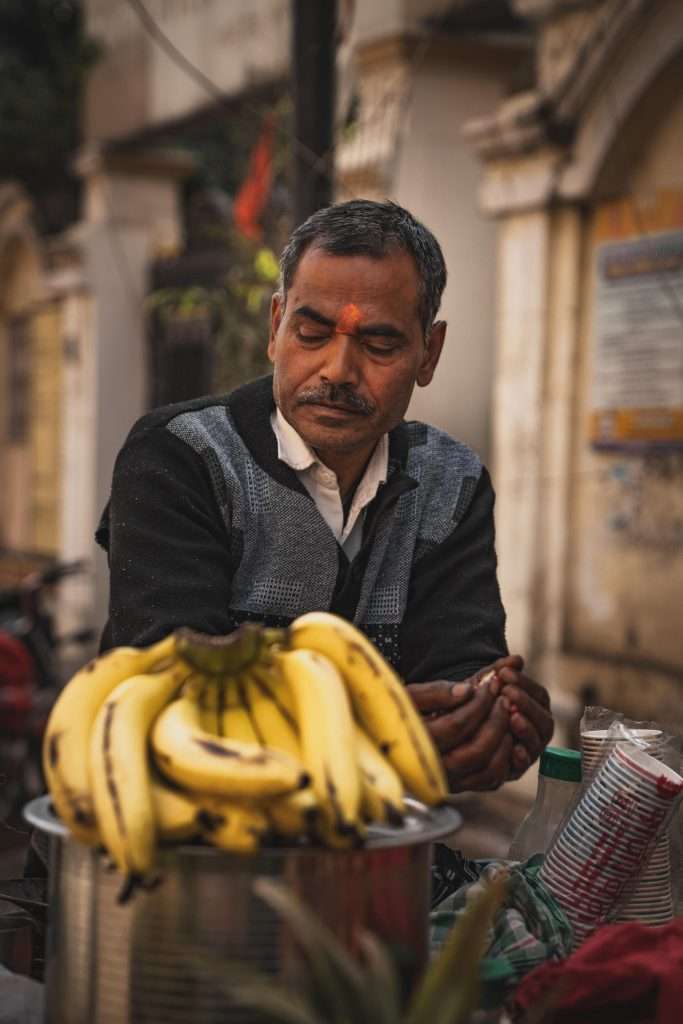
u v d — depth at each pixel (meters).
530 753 2.63
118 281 13.36
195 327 12.63
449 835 1.98
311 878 1.85
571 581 8.02
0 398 15.94
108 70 12.91
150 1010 1.84
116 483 2.82
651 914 2.50
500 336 8.24
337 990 1.74
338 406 2.68
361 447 2.77
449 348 8.88
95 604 13.48
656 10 7.05
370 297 2.65
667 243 7.34
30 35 16.64
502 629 3.04
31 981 2.23
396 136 8.61
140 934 1.84
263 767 1.80
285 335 2.72
